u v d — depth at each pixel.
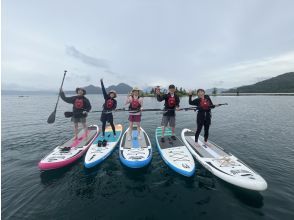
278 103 38.19
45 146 8.16
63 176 5.44
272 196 4.35
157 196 4.46
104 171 5.77
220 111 22.52
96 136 8.80
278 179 5.08
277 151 7.31
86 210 3.98
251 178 4.62
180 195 4.49
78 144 7.34
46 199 4.35
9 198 4.36
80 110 7.25
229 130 11.33
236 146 8.00
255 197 4.34
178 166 5.58
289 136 9.77
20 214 3.84
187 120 15.68
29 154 7.18
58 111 24.08
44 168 5.59
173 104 7.00
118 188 4.82
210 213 3.85
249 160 6.40
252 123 13.77
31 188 4.80
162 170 5.85
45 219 3.71
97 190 4.73
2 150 7.63
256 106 30.28
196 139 7.11
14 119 16.31
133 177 5.40
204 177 5.36
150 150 6.66
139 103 7.26
